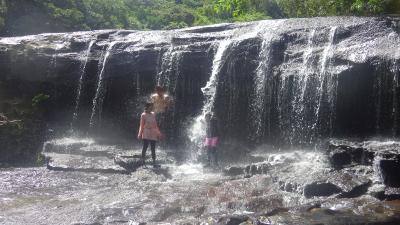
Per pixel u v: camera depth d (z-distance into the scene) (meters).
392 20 13.94
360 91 13.06
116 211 8.70
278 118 14.33
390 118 12.74
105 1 36.53
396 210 8.36
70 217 8.38
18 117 16.23
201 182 10.89
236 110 15.11
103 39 18.08
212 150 13.23
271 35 15.13
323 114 13.54
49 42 18.45
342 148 11.17
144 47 16.70
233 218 7.97
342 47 13.71
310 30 14.80
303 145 13.84
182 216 8.48
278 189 9.93
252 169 11.52
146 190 10.28
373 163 10.15
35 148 15.40
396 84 12.48
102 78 16.97
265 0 32.31
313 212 8.35
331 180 9.60
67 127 17.56
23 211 8.79
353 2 20.45
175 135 16.08
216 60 15.52
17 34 26.78
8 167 13.54
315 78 13.62
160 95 13.86
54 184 11.12
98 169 12.48
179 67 15.98
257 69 14.80
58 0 30.17
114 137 17.20
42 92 17.73
